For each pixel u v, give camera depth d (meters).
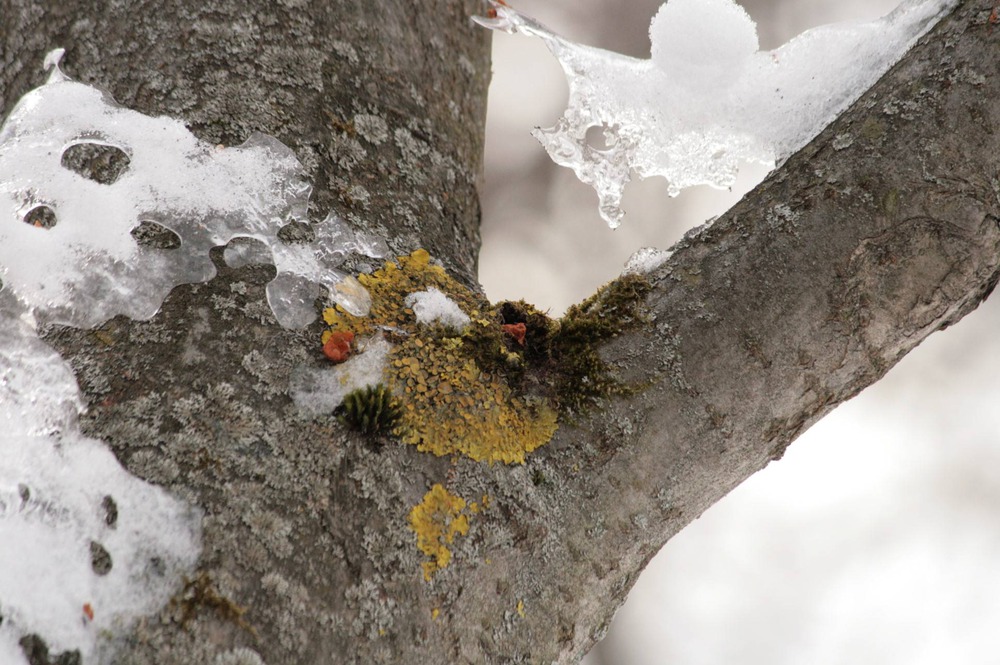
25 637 1.28
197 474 1.31
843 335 1.35
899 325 1.35
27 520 1.29
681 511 1.35
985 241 1.34
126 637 1.29
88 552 1.29
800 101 1.37
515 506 1.33
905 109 1.35
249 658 1.29
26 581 1.29
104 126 1.35
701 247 1.37
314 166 1.37
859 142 1.35
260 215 1.35
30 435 1.30
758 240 1.36
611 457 1.35
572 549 1.34
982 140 1.34
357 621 1.31
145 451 1.31
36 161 1.34
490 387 1.34
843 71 1.37
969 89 1.34
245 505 1.30
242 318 1.33
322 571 1.31
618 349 1.36
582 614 1.34
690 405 1.35
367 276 1.35
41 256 1.33
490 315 1.36
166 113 1.37
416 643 1.31
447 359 1.34
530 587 1.33
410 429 1.33
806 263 1.35
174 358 1.32
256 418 1.32
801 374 1.35
